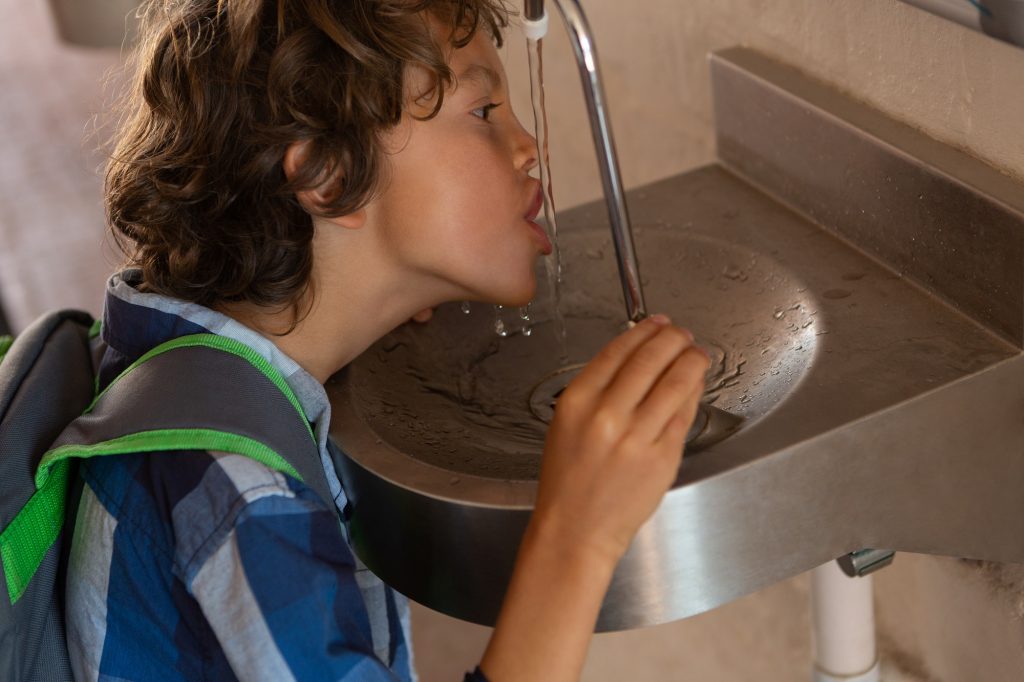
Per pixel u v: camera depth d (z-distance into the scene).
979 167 0.84
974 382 0.79
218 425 0.78
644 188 1.12
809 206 1.01
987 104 0.82
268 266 0.86
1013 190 0.80
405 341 1.01
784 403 0.79
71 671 0.84
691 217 1.06
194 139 0.86
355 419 0.87
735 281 0.99
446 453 0.87
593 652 1.62
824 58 0.99
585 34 0.79
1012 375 0.80
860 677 1.11
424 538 0.79
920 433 0.78
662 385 0.69
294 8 0.82
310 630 0.72
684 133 1.26
